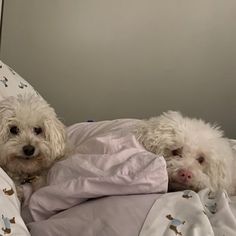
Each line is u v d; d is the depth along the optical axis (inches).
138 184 14.2
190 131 17.9
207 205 15.0
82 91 33.1
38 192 15.7
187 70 33.5
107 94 33.4
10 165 19.0
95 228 12.9
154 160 14.7
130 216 13.0
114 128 20.4
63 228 13.5
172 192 15.4
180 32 32.9
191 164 17.1
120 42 32.6
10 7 31.3
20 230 13.3
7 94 21.9
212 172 17.5
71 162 16.5
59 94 33.0
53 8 31.6
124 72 33.1
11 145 18.8
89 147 18.1
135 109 33.8
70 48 32.3
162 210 13.4
